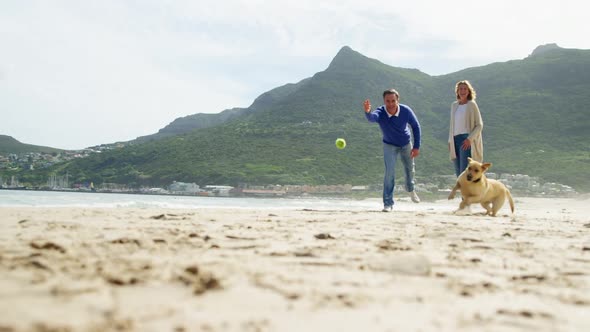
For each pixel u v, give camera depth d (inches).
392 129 333.4
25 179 6432.1
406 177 350.9
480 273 99.8
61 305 62.4
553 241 159.6
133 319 58.0
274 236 150.1
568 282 93.5
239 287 77.4
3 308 59.4
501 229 193.3
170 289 74.4
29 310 59.2
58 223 171.2
